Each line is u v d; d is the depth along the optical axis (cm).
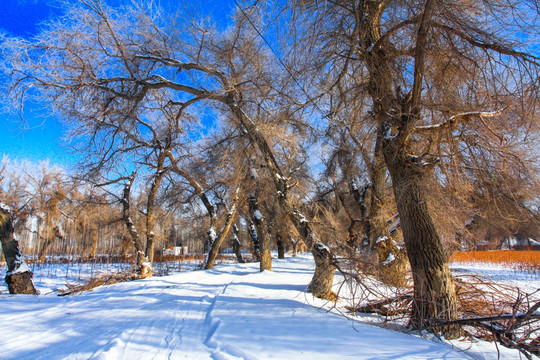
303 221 970
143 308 753
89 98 1157
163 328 553
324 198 1864
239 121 1240
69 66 1081
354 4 677
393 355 401
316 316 612
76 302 876
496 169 632
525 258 2650
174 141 1731
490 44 595
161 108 1552
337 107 879
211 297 892
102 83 1191
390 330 559
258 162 1473
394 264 1027
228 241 3244
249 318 593
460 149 638
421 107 651
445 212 840
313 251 923
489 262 2800
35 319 657
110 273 1630
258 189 1664
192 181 1923
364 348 426
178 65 1195
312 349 418
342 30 766
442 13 597
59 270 2156
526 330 543
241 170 1548
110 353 415
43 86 1052
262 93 1166
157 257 3123
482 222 1027
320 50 780
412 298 639
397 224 1224
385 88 699
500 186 669
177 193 1956
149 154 1758
